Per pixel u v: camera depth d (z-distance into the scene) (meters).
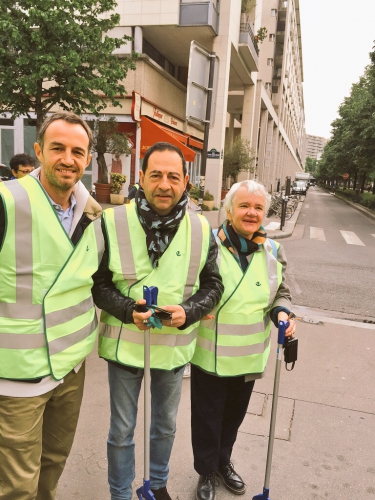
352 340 4.58
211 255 1.95
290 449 2.67
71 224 1.71
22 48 8.50
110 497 2.17
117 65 9.78
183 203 1.77
